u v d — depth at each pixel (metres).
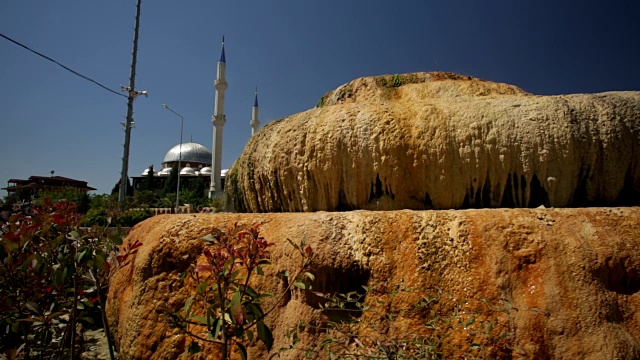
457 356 2.70
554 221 3.02
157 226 4.10
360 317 3.03
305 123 4.92
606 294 2.73
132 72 17.39
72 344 3.34
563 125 3.91
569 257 2.83
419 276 3.00
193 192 38.28
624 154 3.81
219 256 2.31
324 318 3.10
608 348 2.55
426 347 2.49
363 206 4.49
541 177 3.94
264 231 3.57
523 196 4.04
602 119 3.89
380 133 4.39
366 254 3.16
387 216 3.28
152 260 3.77
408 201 4.34
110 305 4.32
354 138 4.46
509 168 4.04
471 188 4.16
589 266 2.78
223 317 2.28
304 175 4.72
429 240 3.09
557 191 3.90
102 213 16.50
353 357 2.64
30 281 3.95
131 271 4.09
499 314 2.77
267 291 3.33
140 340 3.51
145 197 32.47
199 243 3.70
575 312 2.67
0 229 4.18
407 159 4.30
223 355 2.26
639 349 2.57
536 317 2.71
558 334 2.65
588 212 3.06
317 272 3.17
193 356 3.32
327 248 3.21
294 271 3.23
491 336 2.54
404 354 2.51
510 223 3.04
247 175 5.59
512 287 2.84
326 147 4.57
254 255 2.40
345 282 3.19
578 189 3.96
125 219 16.39
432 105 4.54
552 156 3.89
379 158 4.34
